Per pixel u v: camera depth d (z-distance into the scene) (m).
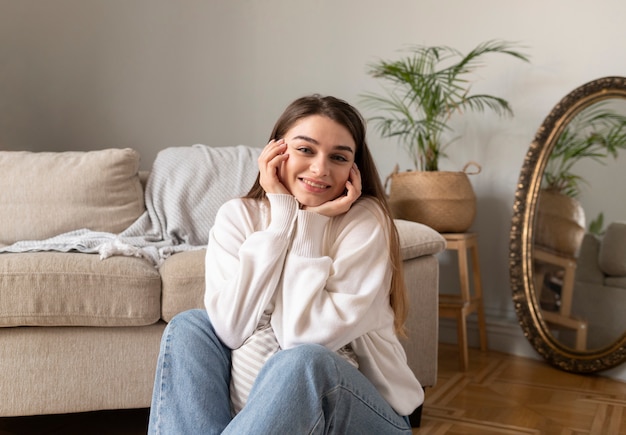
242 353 1.26
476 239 3.16
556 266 2.87
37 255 1.91
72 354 1.84
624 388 2.53
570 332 2.79
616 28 2.86
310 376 1.06
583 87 2.83
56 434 1.98
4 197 2.44
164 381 1.24
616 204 2.69
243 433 1.02
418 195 2.94
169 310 1.89
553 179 2.91
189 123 3.76
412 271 2.11
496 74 3.18
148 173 2.84
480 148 3.24
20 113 3.54
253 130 3.76
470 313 3.13
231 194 2.61
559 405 2.31
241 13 3.76
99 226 2.49
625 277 2.62
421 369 2.12
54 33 3.61
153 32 3.73
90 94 3.67
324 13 3.60
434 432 2.02
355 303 1.20
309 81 3.65
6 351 1.82
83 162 2.54
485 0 3.19
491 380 2.63
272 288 1.24
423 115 3.35
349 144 1.31
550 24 3.03
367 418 1.17
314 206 1.32
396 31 3.43
